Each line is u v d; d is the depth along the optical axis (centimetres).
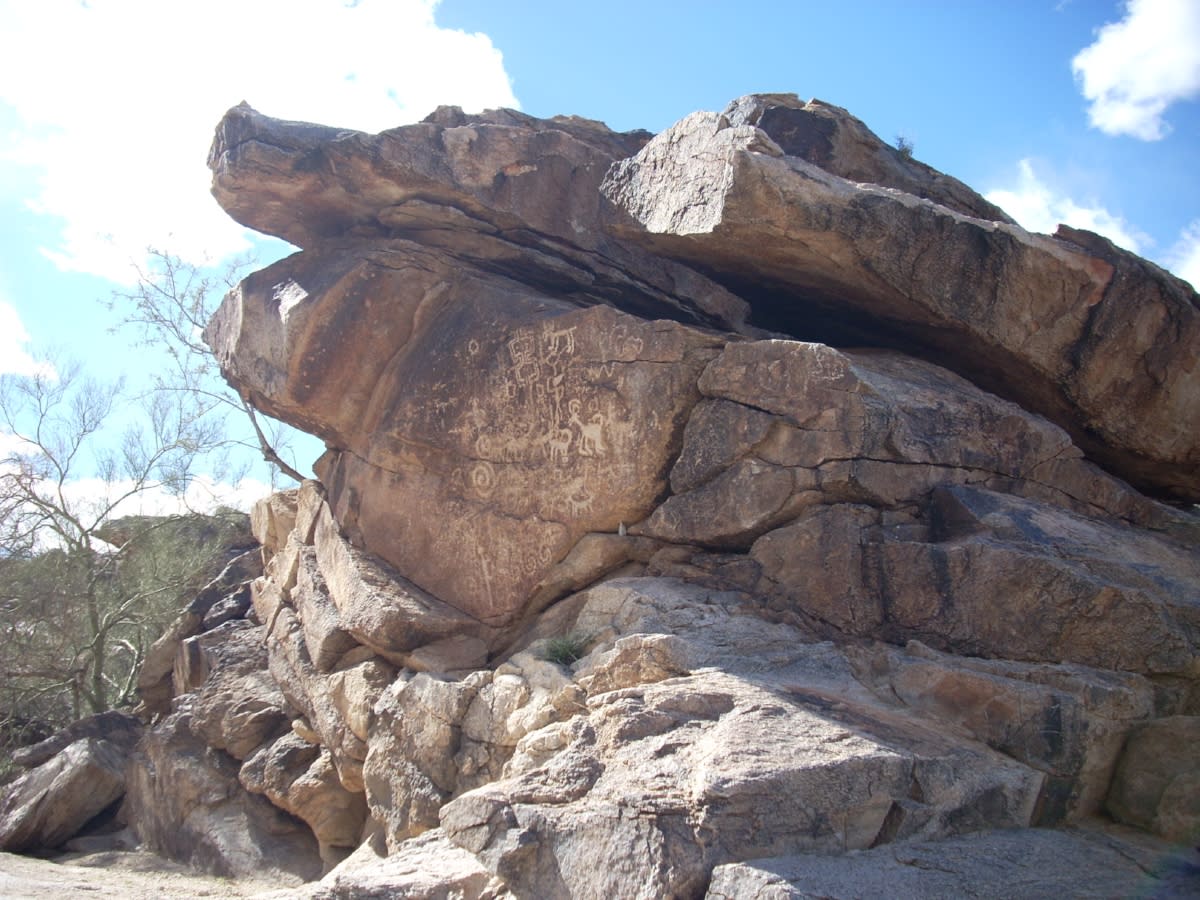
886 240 851
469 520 909
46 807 1089
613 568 840
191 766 1091
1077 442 988
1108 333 916
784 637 706
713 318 1000
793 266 899
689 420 806
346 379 988
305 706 1002
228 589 1386
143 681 1322
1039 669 638
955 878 491
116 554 1695
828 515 745
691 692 602
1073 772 590
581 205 984
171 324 1856
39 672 1498
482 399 912
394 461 961
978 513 738
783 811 505
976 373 973
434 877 557
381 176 941
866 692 651
